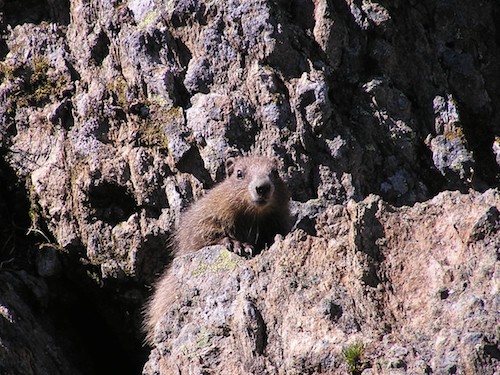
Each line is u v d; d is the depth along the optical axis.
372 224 13.31
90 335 18.70
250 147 17.83
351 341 11.88
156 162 17.83
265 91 17.89
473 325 11.38
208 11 18.36
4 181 18.41
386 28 18.80
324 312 12.40
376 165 18.20
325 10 18.44
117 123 18.16
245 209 17.06
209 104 17.86
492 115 19.33
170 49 18.38
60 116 18.36
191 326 13.44
